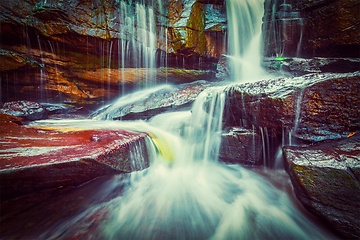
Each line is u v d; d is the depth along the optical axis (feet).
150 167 13.60
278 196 10.69
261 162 14.33
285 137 12.15
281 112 11.60
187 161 16.74
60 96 28.81
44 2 21.83
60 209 8.43
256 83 14.23
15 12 21.67
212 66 29.30
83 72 28.32
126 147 11.22
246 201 10.71
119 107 24.02
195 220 9.25
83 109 30.76
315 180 8.14
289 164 9.18
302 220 8.64
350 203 7.26
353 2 14.58
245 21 25.44
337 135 10.36
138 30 25.50
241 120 15.47
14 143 9.96
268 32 21.43
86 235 7.88
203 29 26.86
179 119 19.60
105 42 24.98
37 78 26.27
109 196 10.25
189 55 26.76
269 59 21.59
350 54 16.16
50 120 22.99
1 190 6.86
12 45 24.06
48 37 23.47
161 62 27.81
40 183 7.79
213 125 17.39
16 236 7.09
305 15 17.79
